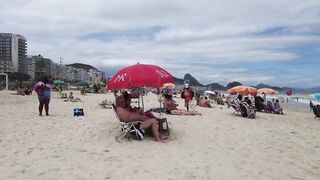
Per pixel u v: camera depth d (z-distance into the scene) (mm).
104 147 8375
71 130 10547
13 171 6191
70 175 6090
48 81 14297
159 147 8531
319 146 9844
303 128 14219
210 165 7039
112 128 10859
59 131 10359
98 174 6199
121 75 9203
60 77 166625
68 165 6707
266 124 14336
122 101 9680
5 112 15523
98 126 11281
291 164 7551
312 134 12266
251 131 11742
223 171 6656
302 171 7023
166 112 15805
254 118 16719
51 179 5844
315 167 7395
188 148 8555
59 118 13414
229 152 8367
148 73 8977
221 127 12156
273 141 10164
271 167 7184
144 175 6211
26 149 7906
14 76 112875
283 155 8414
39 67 149125
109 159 7250
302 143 10164
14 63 140875
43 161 6938
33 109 17484
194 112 16031
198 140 9609
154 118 9750
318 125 16062
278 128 13195
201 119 14141
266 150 8875
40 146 8281
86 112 16125
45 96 14094
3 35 138250
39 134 9812
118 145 8633
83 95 42656
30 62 155375
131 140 9203
